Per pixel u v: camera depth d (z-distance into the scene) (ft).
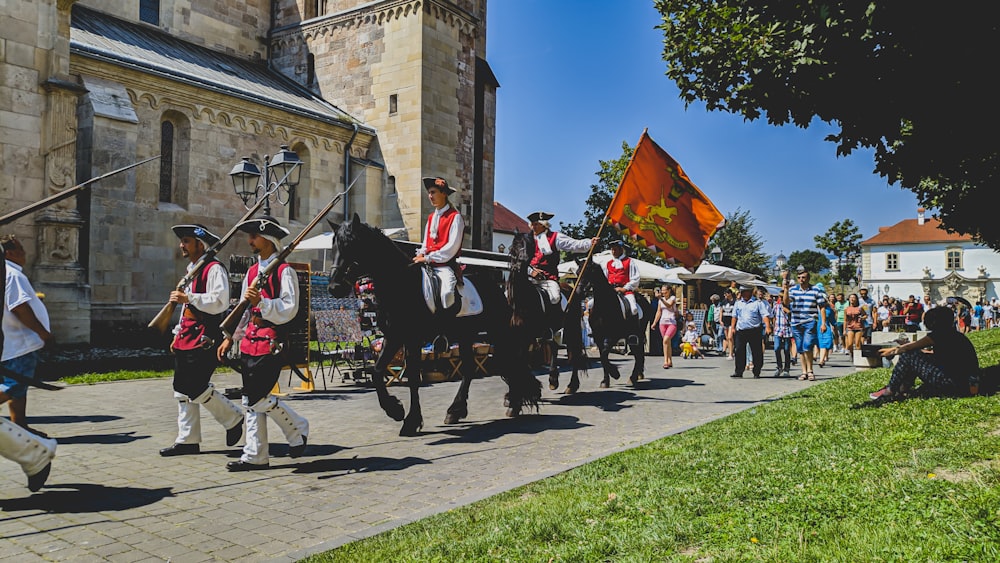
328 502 16.94
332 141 83.97
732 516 13.48
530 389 29.14
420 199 85.20
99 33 70.44
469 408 32.50
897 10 23.30
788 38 28.02
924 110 27.40
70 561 12.83
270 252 21.12
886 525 12.19
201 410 31.60
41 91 50.44
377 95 88.79
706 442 21.84
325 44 93.35
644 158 32.32
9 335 20.83
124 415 29.45
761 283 95.86
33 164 49.98
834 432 21.43
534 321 29.66
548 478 18.38
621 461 19.63
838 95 28.04
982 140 28.22
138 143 63.72
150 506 16.43
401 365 41.68
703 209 33.09
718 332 78.54
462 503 16.47
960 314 106.11
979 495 13.23
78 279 51.44
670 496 15.29
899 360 26.68
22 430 16.42
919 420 21.66
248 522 15.33
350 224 23.20
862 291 78.43
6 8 48.55
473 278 28.40
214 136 70.59
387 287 24.06
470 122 94.48
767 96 29.50
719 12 31.45
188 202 68.08
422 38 85.76
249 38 95.61
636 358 41.81
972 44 23.34
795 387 40.78
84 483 18.42
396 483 18.76
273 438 25.25
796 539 11.90
